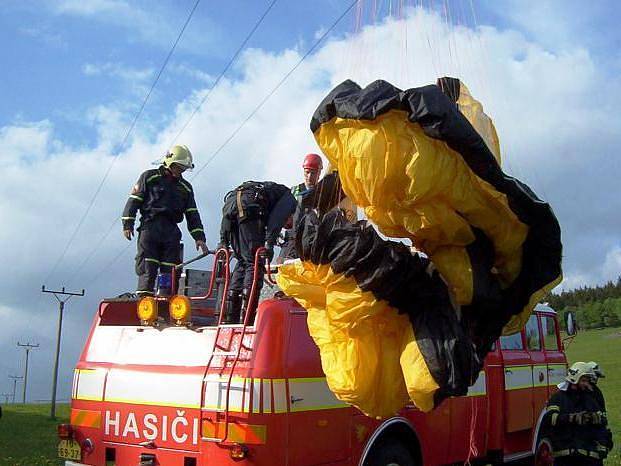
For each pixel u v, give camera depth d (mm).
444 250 3645
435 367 3602
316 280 4203
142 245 7219
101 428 6105
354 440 5887
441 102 3277
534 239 3777
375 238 3717
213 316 7254
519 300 3926
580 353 31656
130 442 5879
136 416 5883
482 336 3910
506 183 3471
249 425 5219
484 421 7707
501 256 3773
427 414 6730
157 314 6145
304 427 5461
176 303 5875
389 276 3680
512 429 8141
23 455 10914
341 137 3549
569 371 6660
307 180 6574
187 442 5504
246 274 6137
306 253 3998
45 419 18984
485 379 7824
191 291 7254
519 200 3566
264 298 5926
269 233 6102
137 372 5984
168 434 5637
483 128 3791
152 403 5793
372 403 3867
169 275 6930
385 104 3316
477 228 3605
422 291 3732
